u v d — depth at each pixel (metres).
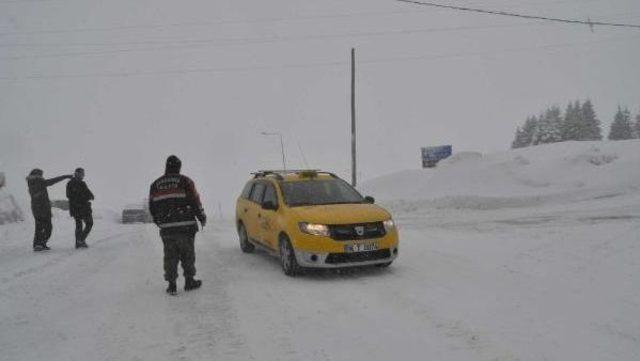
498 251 9.71
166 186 7.39
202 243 12.90
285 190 9.38
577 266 7.99
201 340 5.46
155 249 11.93
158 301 7.04
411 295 6.89
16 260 10.48
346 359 4.84
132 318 6.28
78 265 9.80
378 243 8.09
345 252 7.93
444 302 6.49
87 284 8.13
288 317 6.16
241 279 8.33
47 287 7.95
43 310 6.71
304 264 8.03
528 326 5.46
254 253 11.02
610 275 7.33
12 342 5.55
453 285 7.31
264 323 5.96
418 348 5.02
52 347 5.37
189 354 5.09
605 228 11.52
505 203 20.88
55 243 13.37
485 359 4.69
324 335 5.49
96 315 6.44
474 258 9.17
